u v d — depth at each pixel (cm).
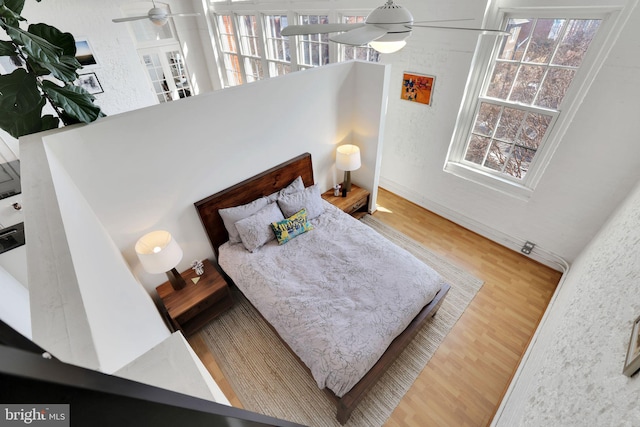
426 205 407
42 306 58
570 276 258
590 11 220
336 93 323
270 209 291
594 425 72
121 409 29
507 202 319
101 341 58
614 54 212
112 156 201
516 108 286
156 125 212
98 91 524
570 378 103
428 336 258
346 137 368
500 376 229
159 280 266
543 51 255
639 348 73
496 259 330
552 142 275
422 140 364
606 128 232
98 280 93
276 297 233
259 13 495
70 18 467
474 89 304
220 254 285
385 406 215
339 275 248
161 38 586
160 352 82
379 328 207
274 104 274
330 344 197
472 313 275
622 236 162
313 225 308
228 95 240
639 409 60
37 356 23
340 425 206
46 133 176
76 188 180
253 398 221
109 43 511
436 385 225
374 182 377
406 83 343
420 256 337
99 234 165
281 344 255
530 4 239
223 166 264
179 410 36
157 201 236
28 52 167
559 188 276
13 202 251
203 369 90
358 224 306
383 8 149
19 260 200
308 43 457
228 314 282
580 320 135
